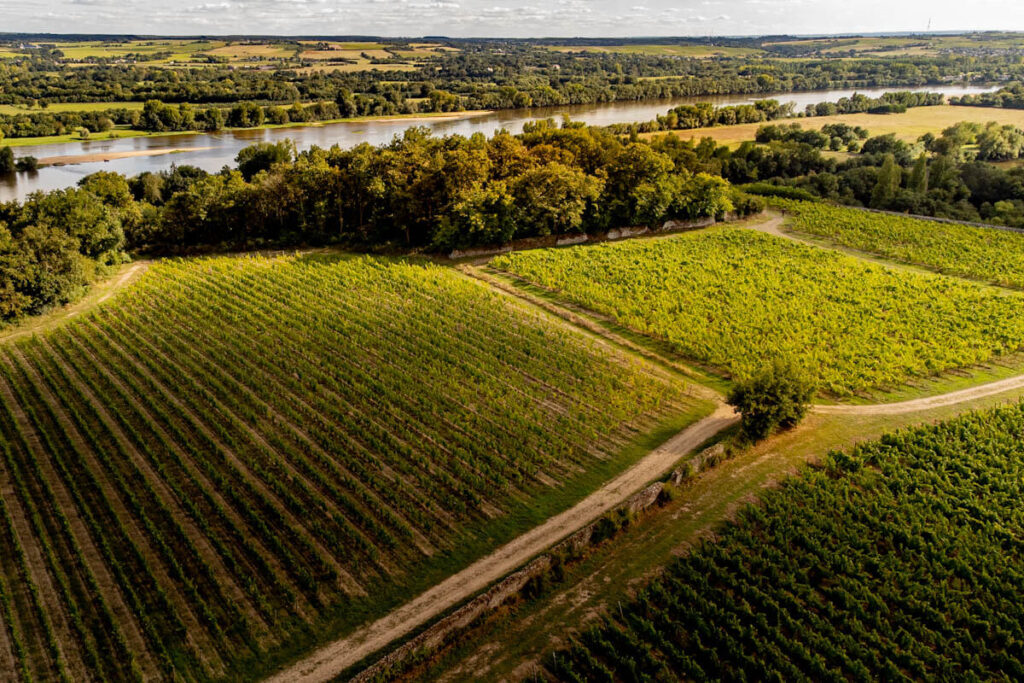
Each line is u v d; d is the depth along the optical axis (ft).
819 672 97.66
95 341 211.20
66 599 110.93
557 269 276.41
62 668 97.45
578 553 122.62
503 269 283.18
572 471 148.77
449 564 121.19
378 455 153.58
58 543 124.88
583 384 186.50
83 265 250.78
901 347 207.72
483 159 317.83
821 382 188.85
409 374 190.80
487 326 222.07
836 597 111.55
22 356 201.05
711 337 213.46
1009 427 161.48
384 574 118.52
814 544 120.78
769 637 104.22
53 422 165.58
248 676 99.09
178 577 116.57
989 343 212.23
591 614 110.32
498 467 147.64
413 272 271.69
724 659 101.45
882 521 130.52
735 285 262.06
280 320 225.56
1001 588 112.57
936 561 117.91
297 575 117.80
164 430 162.71
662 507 136.87
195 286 258.78
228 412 169.07
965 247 317.63
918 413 176.45
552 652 103.14
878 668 98.43
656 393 181.16
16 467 144.87
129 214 309.01
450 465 149.18
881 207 412.77
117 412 166.50
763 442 161.99
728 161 502.38
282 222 326.85
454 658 102.42
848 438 164.35
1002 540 124.77
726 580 114.73
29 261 227.40
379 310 234.79
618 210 349.41
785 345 207.10
